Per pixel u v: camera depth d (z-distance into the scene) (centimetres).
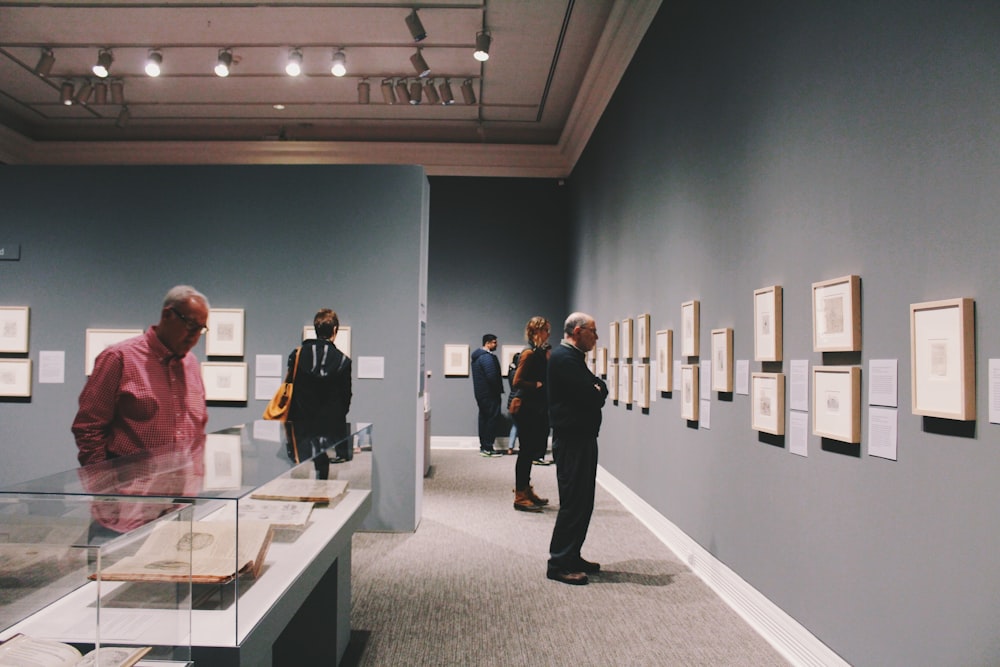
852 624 240
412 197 511
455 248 1010
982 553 179
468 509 575
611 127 682
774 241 309
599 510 583
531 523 523
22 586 125
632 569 407
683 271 443
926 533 202
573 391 373
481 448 936
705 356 399
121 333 501
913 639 207
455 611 335
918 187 208
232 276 509
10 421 502
